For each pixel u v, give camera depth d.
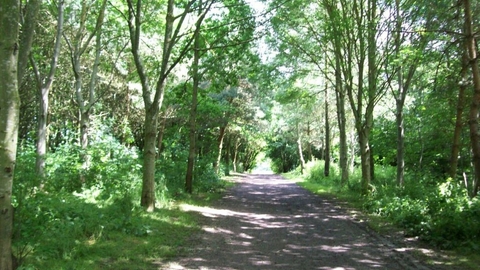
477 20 11.47
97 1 17.47
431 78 16.30
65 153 14.34
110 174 13.27
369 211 14.18
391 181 20.83
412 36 14.77
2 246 5.13
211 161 24.94
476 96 9.80
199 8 13.02
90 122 19.39
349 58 18.12
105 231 8.46
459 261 7.46
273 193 22.53
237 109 28.56
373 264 7.48
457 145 14.00
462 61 11.83
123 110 25.14
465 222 8.70
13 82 5.19
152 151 12.13
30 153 12.55
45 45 18.95
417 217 10.55
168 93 20.97
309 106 29.06
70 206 9.19
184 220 11.24
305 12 19.91
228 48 14.91
